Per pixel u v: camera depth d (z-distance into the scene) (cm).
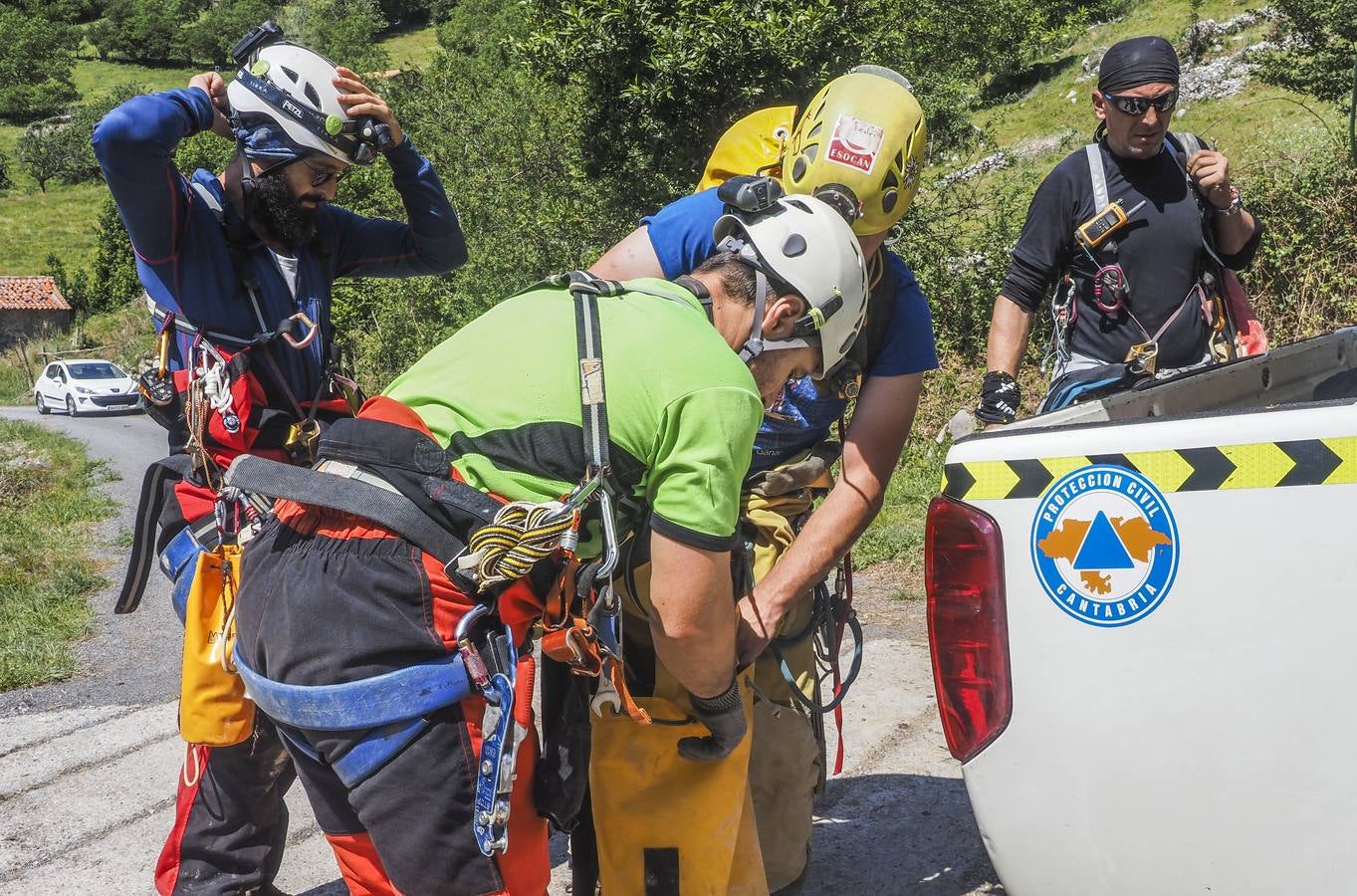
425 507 180
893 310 260
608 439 181
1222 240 373
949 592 193
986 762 189
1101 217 362
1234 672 171
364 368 1828
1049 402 387
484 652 179
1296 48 1188
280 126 254
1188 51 2311
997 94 2628
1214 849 174
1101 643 179
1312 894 168
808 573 239
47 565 885
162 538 271
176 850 262
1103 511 179
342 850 194
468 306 1532
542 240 1405
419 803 177
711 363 186
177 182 250
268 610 183
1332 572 165
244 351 257
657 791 219
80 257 6481
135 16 11112
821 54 1027
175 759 428
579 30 1056
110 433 2281
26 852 351
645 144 1110
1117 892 181
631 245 253
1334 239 885
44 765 433
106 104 8894
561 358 186
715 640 189
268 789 263
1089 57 2677
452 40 6881
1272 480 168
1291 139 1020
